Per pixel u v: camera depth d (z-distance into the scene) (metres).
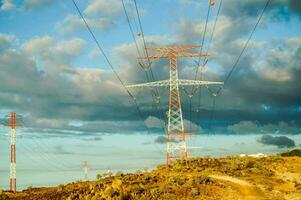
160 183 77.69
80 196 70.75
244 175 96.62
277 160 119.56
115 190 68.12
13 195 85.69
